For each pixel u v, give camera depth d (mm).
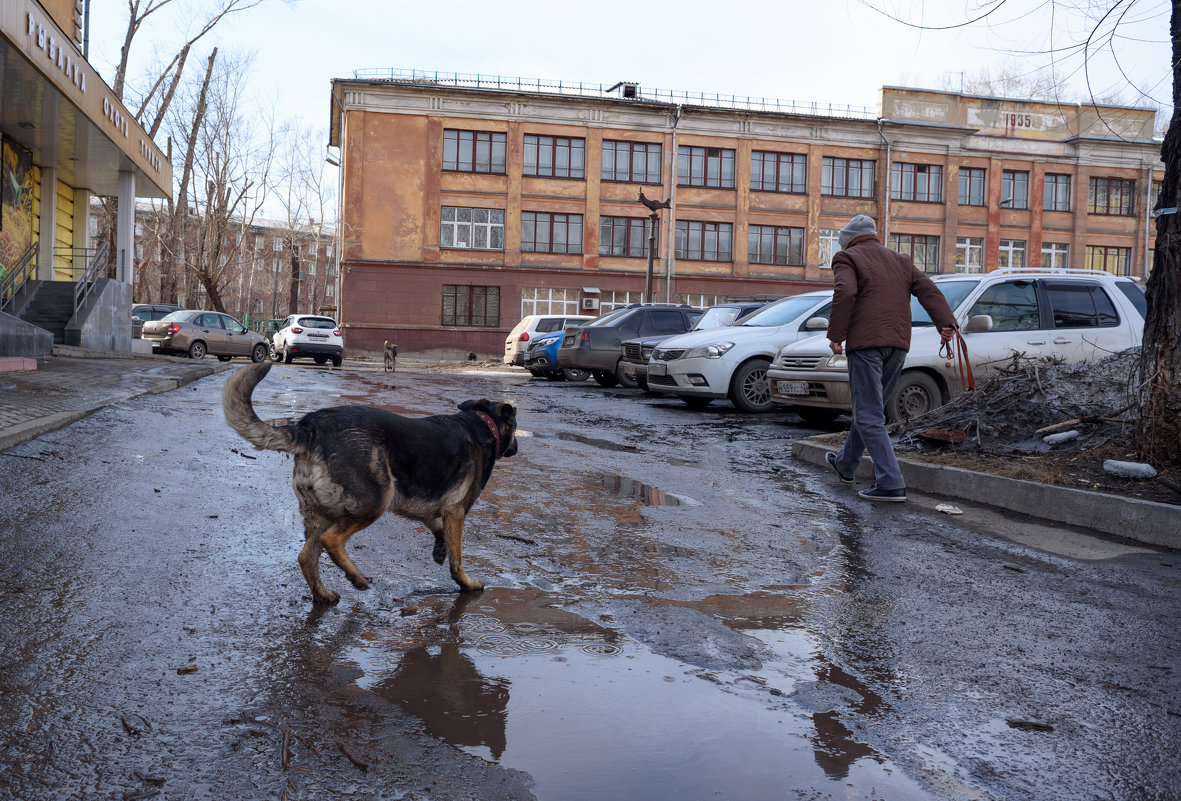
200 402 11023
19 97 16047
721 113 40062
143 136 22141
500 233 39188
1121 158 43531
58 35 15297
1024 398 7812
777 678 3080
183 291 46719
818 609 3898
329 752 2416
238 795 2178
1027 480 6148
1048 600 4129
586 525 5340
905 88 41594
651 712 2750
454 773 2324
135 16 31188
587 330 18641
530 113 39062
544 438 9391
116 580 3789
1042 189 43094
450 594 3912
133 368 15039
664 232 40312
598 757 2445
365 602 3736
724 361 12859
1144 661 3375
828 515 5922
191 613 3463
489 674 3012
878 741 2621
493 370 30656
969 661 3324
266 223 79250
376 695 2803
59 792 2150
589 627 3533
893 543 5184
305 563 3639
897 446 7887
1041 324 10336
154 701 2678
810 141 41125
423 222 38281
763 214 41125
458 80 38969
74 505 5004
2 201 18750
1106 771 2498
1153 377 6109
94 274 20781
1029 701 2967
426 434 3789
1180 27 6059
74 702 2639
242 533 4719
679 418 12273
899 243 42188
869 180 41875
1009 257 43281
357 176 37750
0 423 7086
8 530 4410
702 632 3518
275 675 2922
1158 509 5234
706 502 6215
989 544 5207
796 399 10641
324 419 3619
